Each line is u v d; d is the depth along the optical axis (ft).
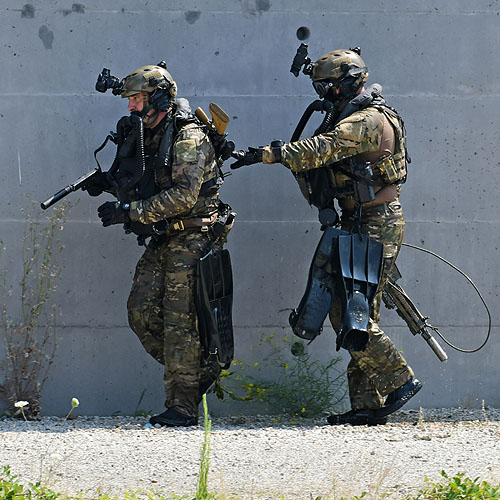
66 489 50.06
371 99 72.95
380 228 72.84
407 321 77.77
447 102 82.79
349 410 81.25
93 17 81.46
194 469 54.19
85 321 81.97
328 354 82.48
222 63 81.97
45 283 81.25
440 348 77.41
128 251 82.17
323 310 72.08
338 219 74.28
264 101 82.28
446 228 83.05
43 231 81.46
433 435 66.49
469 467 54.49
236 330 82.28
